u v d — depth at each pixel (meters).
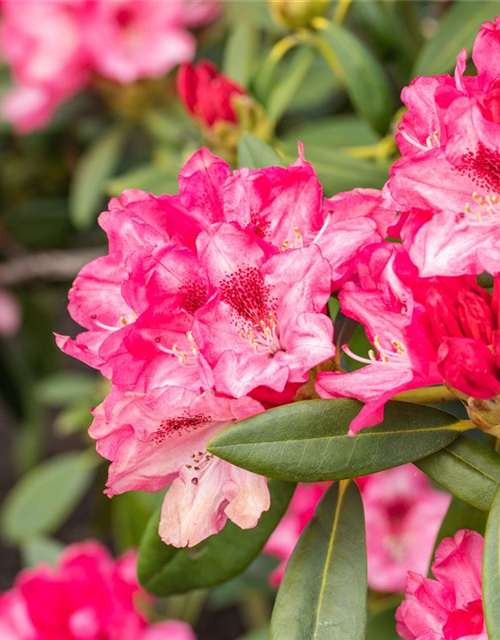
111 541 2.12
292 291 0.77
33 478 1.61
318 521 0.83
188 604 1.56
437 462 0.79
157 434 0.79
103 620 1.14
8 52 1.46
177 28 1.43
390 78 1.25
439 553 0.80
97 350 0.81
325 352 0.76
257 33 1.50
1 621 1.14
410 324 0.74
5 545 2.21
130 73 1.40
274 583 1.24
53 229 1.79
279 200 0.80
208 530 0.80
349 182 0.99
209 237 0.77
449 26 1.04
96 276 0.81
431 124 0.80
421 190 0.76
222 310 0.77
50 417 2.41
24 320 1.99
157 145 1.62
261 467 0.77
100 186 1.56
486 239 0.75
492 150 0.75
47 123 1.65
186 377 0.78
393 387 0.75
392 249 0.76
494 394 0.75
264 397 0.78
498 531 0.75
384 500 1.23
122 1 1.40
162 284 0.77
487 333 0.75
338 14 1.10
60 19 1.42
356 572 0.82
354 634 0.80
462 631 0.77
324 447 0.77
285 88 1.15
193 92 1.06
